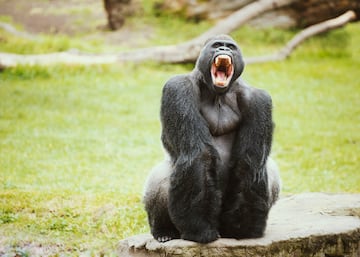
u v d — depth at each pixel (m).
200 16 76.62
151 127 50.34
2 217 26.86
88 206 28.72
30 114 51.25
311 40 74.38
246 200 19.05
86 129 48.56
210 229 19.08
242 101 19.36
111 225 26.28
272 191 20.70
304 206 24.89
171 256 19.08
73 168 38.00
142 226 26.56
